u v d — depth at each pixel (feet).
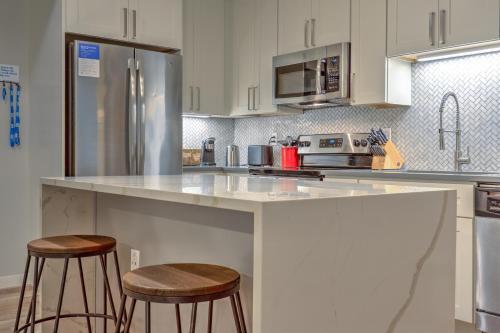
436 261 5.41
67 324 8.38
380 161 12.22
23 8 12.84
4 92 12.56
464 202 9.05
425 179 9.71
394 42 11.29
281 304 3.98
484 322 8.70
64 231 8.35
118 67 11.79
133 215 7.80
